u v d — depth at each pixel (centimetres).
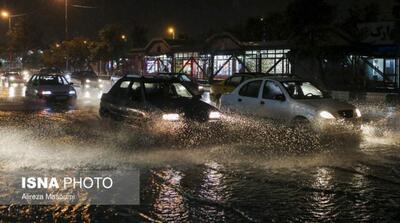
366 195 747
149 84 1285
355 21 3875
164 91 1291
